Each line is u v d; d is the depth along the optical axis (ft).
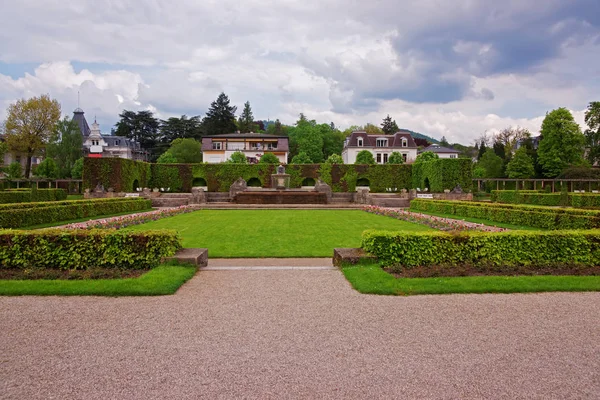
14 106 164.96
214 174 134.82
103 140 259.19
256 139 212.84
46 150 186.80
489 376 11.73
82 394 10.65
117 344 13.84
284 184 112.47
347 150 223.10
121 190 106.93
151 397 10.52
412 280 21.93
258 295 19.94
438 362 12.59
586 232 26.16
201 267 26.32
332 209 84.89
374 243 25.40
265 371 11.95
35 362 12.48
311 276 24.03
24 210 49.73
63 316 16.66
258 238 40.60
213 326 15.60
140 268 24.75
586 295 19.94
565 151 176.65
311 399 10.46
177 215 68.13
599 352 13.37
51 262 24.17
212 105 274.36
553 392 10.90
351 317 16.69
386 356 13.00
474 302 18.72
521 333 14.97
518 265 25.05
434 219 54.95
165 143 262.67
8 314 16.85
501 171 203.31
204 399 10.43
